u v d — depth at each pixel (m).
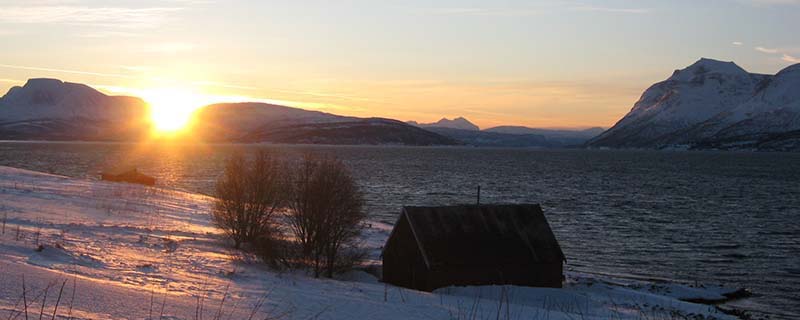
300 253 32.66
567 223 70.69
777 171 184.12
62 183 71.62
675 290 39.19
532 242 34.16
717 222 73.50
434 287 32.00
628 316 28.02
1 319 12.27
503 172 162.00
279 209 37.28
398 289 27.66
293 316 17.91
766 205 92.56
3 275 16.64
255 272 28.02
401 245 34.09
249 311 17.59
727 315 32.12
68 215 43.28
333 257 32.38
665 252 54.22
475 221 34.44
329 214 32.34
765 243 59.34
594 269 46.59
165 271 23.78
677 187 123.19
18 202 47.88
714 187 124.25
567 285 36.44
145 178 85.75
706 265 49.19
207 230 43.66
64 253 23.72
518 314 23.56
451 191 106.19
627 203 93.06
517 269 33.28
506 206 35.62
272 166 38.53
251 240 36.16
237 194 37.09
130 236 35.22
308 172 33.34
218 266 28.06
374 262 38.78
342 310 19.83
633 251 54.41
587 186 122.81
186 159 198.50
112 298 16.22
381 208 80.75
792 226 70.88
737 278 44.72
